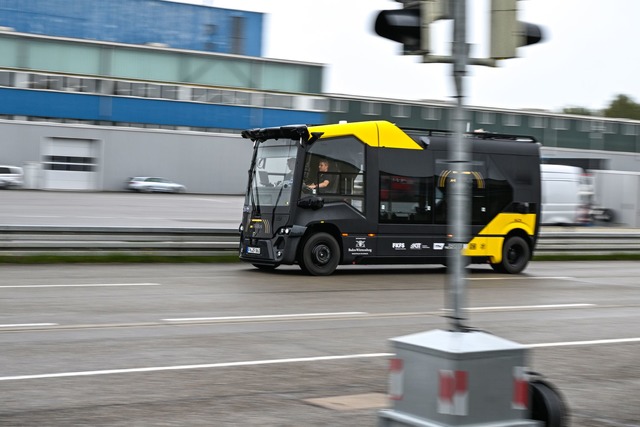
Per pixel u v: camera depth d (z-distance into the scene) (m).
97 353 10.91
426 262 23.45
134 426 7.59
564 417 6.74
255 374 9.95
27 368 9.88
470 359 5.77
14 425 7.51
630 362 11.41
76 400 8.46
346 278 22.06
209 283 19.64
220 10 84.75
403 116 88.75
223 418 7.98
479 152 24.34
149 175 81.44
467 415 5.75
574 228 47.62
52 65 77.38
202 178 83.62
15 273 20.30
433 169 23.58
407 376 6.07
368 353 11.48
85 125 78.50
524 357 5.99
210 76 83.62
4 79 75.69
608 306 17.67
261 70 85.31
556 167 49.19
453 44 6.04
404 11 5.93
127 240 24.05
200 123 83.56
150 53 81.12
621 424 8.29
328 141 22.38
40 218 43.53
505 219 24.59
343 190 22.53
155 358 10.71
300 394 9.05
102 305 15.41
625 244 32.66
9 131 75.56
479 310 16.56
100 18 80.69
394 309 16.23
